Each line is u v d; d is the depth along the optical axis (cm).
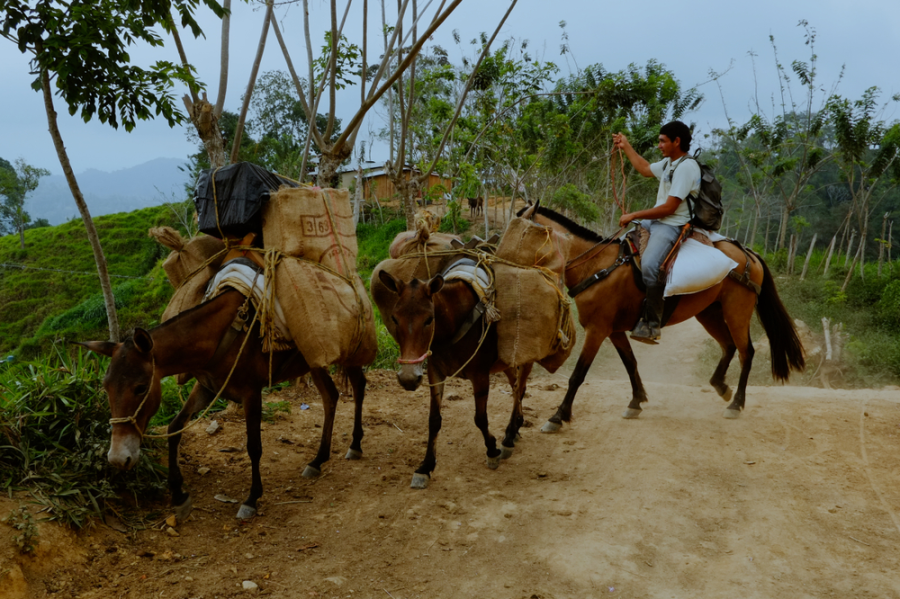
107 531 399
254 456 437
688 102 1972
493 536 409
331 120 795
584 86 1834
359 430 548
